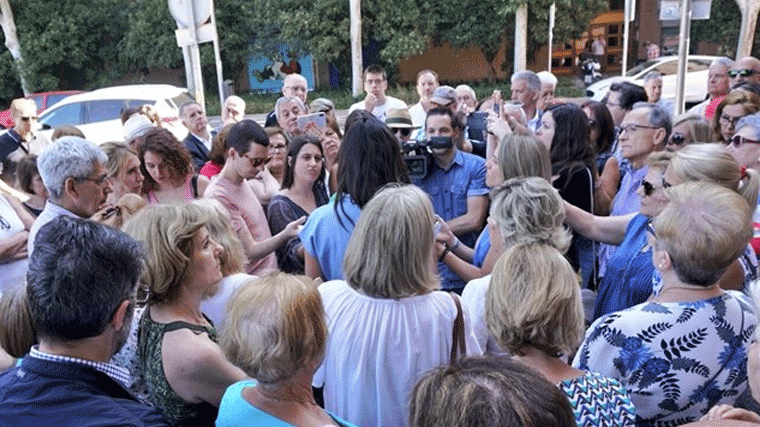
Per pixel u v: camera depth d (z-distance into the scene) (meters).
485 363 1.14
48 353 1.42
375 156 2.40
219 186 3.28
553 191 2.19
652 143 3.39
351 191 2.43
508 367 1.12
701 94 15.34
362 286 1.91
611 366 1.69
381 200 1.92
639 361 1.65
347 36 20.66
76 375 1.40
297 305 1.48
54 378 1.38
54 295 1.38
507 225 2.18
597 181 3.63
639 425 1.71
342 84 23.11
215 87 22.81
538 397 1.04
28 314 1.81
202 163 5.49
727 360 1.64
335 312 1.94
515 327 1.58
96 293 1.40
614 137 4.45
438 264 2.99
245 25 21.38
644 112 3.39
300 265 3.02
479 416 1.00
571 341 1.59
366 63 23.47
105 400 1.38
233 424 1.48
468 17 21.23
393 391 1.90
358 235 1.92
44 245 1.44
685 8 7.18
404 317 1.88
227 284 2.17
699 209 1.64
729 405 1.58
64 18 20.58
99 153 2.83
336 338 1.92
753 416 1.39
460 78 25.72
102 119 11.99
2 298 1.87
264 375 1.44
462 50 24.03
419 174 3.32
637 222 2.43
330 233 2.49
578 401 1.49
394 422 1.92
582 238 3.21
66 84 22.27
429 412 1.06
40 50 20.09
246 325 1.46
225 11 20.92
